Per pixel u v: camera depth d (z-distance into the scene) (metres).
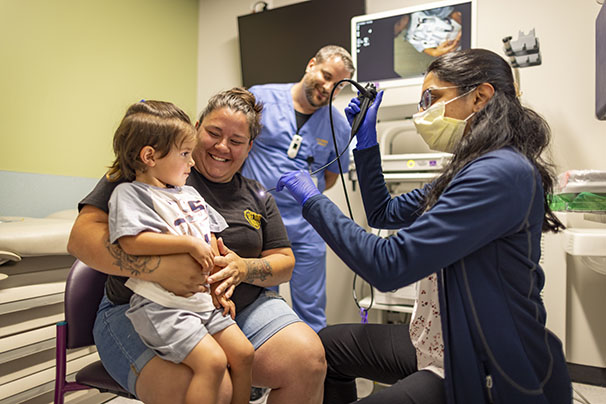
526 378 0.70
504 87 0.85
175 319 0.82
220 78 3.22
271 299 1.05
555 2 2.19
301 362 0.89
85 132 2.41
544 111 2.19
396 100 2.22
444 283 0.77
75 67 2.35
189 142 0.94
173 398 0.79
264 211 1.13
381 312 2.19
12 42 2.04
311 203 0.88
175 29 3.07
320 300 1.95
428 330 0.84
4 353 1.31
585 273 2.05
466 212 0.70
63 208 2.28
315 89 1.86
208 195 1.07
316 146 1.98
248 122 1.06
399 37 2.23
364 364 1.04
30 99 2.12
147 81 2.83
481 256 0.74
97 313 0.99
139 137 0.89
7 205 2.03
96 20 2.47
